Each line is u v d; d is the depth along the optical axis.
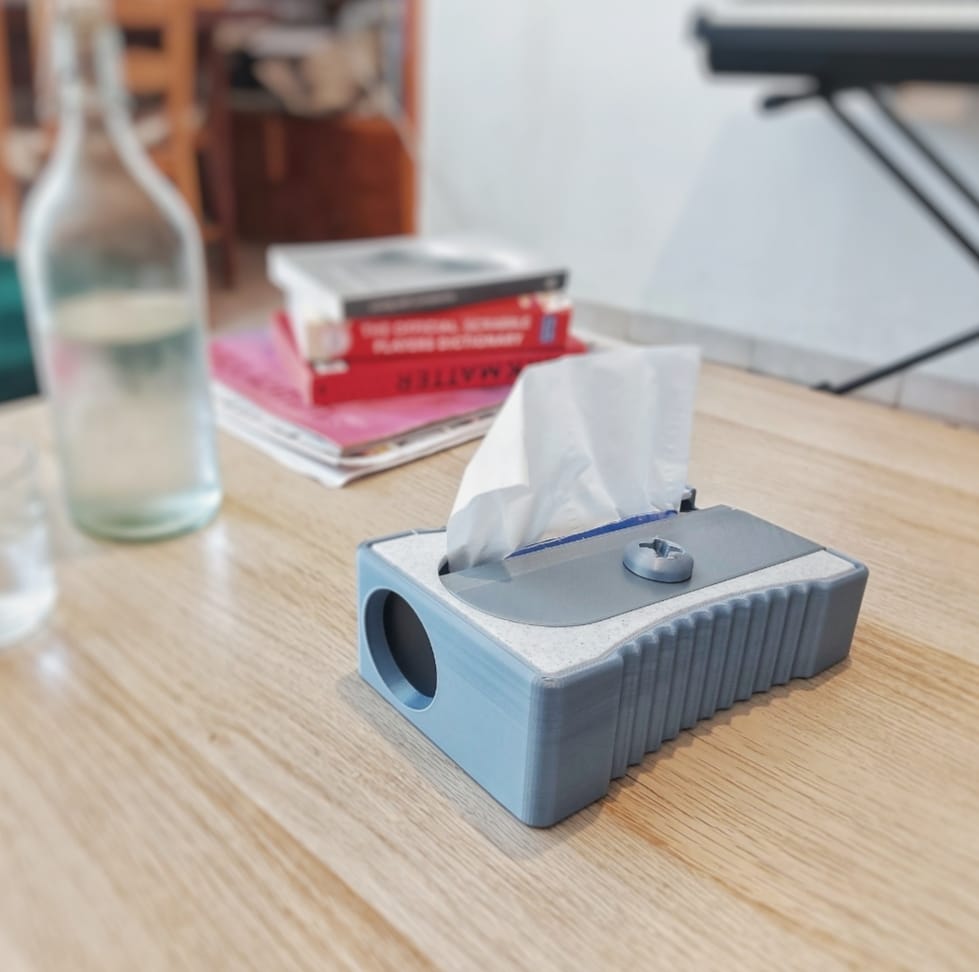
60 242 0.52
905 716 0.41
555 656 0.33
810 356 1.31
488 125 1.93
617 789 0.36
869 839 0.34
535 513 0.41
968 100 1.39
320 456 0.62
